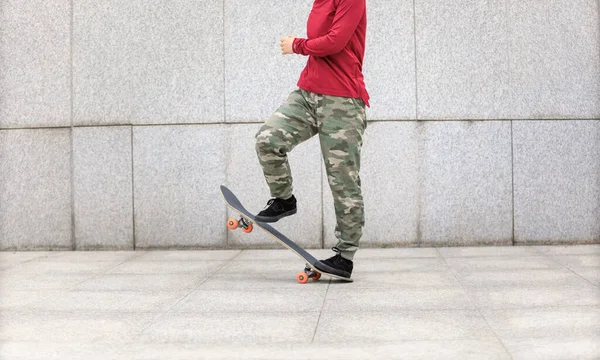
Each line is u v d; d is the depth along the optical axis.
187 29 6.00
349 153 4.21
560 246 5.88
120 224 6.07
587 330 3.04
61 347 2.92
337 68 4.17
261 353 2.78
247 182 5.99
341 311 3.54
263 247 6.00
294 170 5.95
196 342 2.97
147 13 6.02
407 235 5.94
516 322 3.22
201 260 5.43
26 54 6.13
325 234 5.95
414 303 3.70
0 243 6.17
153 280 4.56
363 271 4.81
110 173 6.07
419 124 5.92
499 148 5.91
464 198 5.92
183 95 6.00
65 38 6.09
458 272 4.67
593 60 5.93
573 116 5.93
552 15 5.91
